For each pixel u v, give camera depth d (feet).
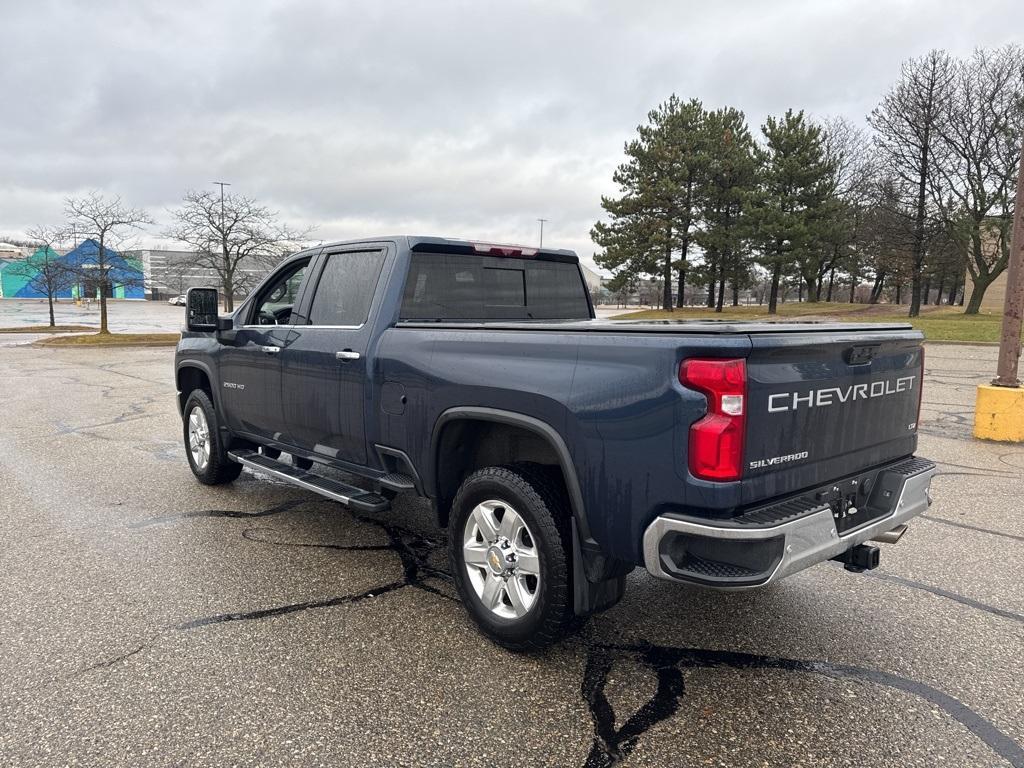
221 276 86.99
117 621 11.51
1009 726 8.82
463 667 10.16
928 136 107.34
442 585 13.12
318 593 12.69
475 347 11.03
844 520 10.00
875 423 10.48
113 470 21.77
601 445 9.13
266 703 9.20
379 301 13.15
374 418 12.92
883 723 8.89
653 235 124.67
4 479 20.65
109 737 8.44
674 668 10.21
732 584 8.23
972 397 37.06
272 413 15.98
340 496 13.64
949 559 14.40
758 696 9.50
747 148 128.57
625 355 8.95
